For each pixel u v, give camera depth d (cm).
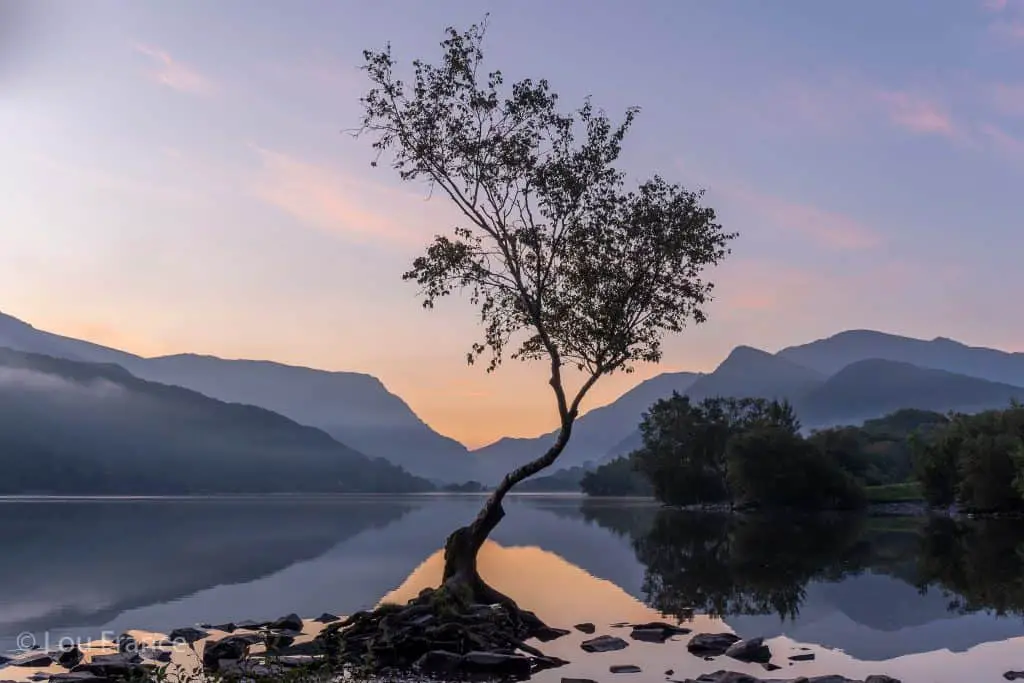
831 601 3391
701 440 14288
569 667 2172
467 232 3125
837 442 14725
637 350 3234
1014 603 3288
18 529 7875
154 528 8225
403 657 2291
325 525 9006
